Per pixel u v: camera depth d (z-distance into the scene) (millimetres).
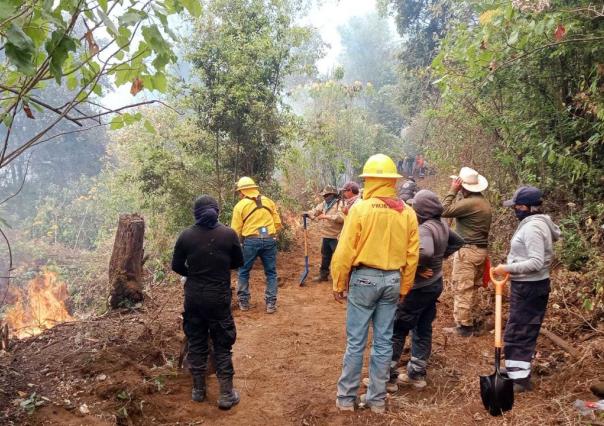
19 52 2568
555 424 3541
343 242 3947
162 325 5660
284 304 7363
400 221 3959
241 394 4562
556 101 7082
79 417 3721
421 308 4371
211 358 4910
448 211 5566
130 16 2885
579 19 5824
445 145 10250
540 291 4129
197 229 4246
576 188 7090
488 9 6090
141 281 6414
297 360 5324
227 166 10461
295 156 11430
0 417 3598
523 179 7602
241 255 4414
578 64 6727
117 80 3611
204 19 9438
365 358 5262
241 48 9352
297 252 10914
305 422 3992
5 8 2365
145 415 4035
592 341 4742
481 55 5672
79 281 13195
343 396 4109
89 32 2963
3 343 4941
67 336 5270
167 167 9750
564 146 6934
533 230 4082
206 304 4180
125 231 6281
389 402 4219
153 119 10352
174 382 4598
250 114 9602
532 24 4930
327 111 17875
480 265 5738
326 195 8508
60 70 2809
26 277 14883
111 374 4398
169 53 3295
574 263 6223
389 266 3943
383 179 3971
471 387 4367
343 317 6719
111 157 19984
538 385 4301
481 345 5383
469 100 8203
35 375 4312
